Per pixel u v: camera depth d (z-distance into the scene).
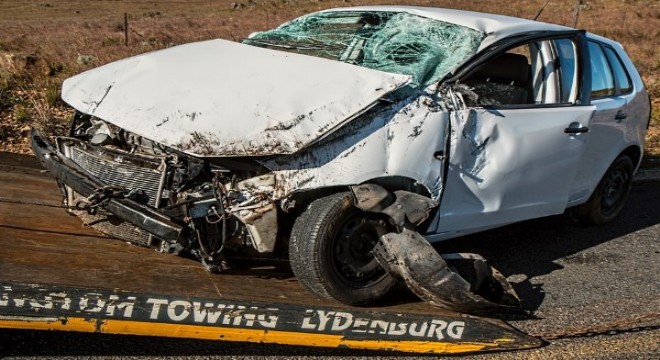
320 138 3.64
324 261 3.75
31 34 20.28
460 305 3.79
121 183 3.86
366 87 3.89
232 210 3.69
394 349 3.71
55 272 3.51
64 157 4.17
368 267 3.95
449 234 4.37
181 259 4.05
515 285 4.90
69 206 3.71
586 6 34.72
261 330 3.50
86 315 3.28
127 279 3.57
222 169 3.73
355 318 3.63
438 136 4.04
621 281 5.12
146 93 4.00
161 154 3.81
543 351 3.97
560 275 5.15
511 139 4.45
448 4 29.11
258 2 44.12
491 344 3.86
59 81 9.96
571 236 6.04
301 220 3.79
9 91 9.15
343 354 3.80
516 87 4.93
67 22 28.89
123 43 17.27
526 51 5.15
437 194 4.08
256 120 3.65
